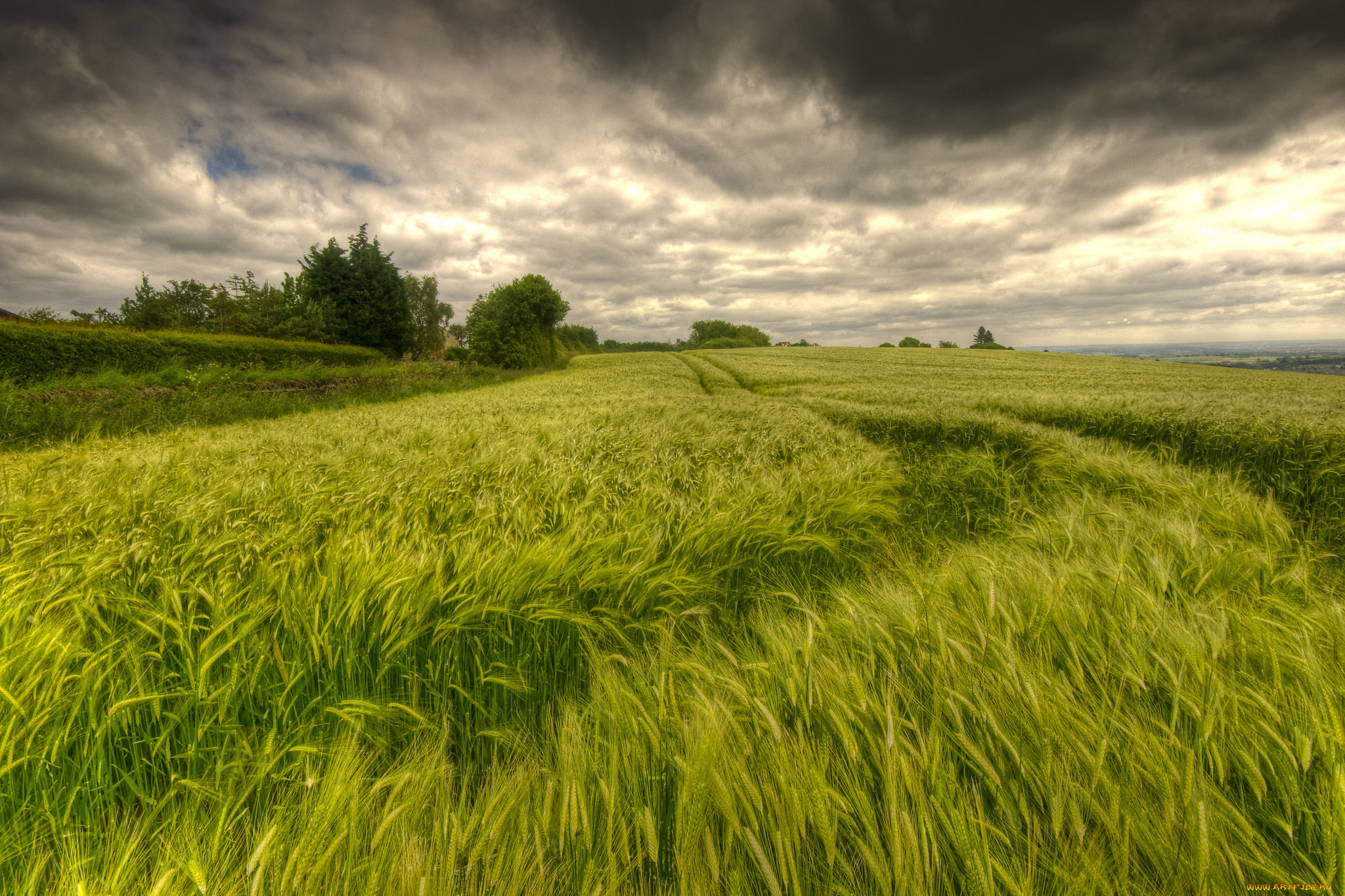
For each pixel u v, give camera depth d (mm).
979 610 1598
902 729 1181
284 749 1282
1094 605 1610
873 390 14078
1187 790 958
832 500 3338
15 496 2922
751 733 1217
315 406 14672
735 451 4793
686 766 1070
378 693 1646
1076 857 917
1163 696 1224
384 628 1584
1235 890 866
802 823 995
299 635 1571
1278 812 1003
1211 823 919
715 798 1026
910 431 7031
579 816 1068
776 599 2424
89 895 1003
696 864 972
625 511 2814
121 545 2088
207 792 1196
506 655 1819
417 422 7012
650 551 2287
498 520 2605
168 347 14484
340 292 31703
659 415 7582
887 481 4355
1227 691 1139
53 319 15031
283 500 2748
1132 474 4203
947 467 5266
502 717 1711
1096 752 1059
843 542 3166
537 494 3074
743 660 1646
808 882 976
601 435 5316
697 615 2102
